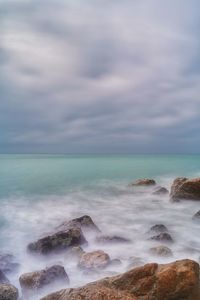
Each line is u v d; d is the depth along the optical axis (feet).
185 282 27.40
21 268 42.73
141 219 71.61
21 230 62.23
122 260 43.62
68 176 164.04
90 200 96.27
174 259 44.42
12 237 57.57
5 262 42.98
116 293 25.52
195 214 69.31
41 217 73.72
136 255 45.96
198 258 45.01
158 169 211.82
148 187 115.44
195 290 27.58
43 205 88.17
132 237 55.98
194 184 84.99
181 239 55.31
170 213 76.79
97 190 115.55
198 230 61.67
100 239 51.47
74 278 38.19
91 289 26.30
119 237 52.06
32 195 104.01
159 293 27.14
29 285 34.27
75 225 56.24
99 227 64.49
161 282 27.55
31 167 237.86
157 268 29.19
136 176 164.25
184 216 73.46
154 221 69.51
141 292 27.37
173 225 65.82
